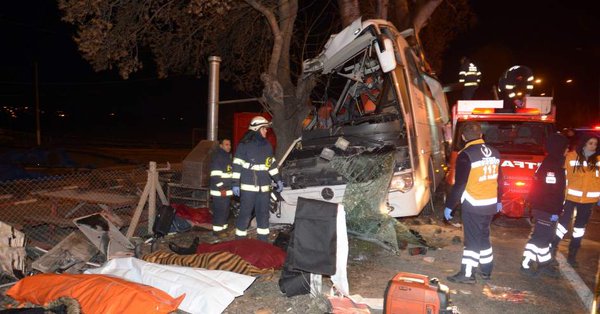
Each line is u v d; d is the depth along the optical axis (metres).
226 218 8.20
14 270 5.80
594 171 6.59
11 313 4.35
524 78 10.82
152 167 8.14
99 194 8.80
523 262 6.40
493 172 5.85
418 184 7.92
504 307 5.29
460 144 10.20
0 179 12.52
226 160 8.13
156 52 13.07
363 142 7.92
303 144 8.34
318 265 5.02
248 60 14.82
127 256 6.45
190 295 4.97
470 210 5.85
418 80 9.62
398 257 7.03
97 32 9.73
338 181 7.71
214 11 11.16
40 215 8.12
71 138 43.16
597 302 4.03
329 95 9.80
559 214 6.18
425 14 14.85
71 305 4.52
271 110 10.83
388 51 7.63
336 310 4.88
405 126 7.89
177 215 8.48
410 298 4.38
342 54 8.30
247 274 5.82
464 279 5.94
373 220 7.22
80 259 6.18
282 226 8.75
